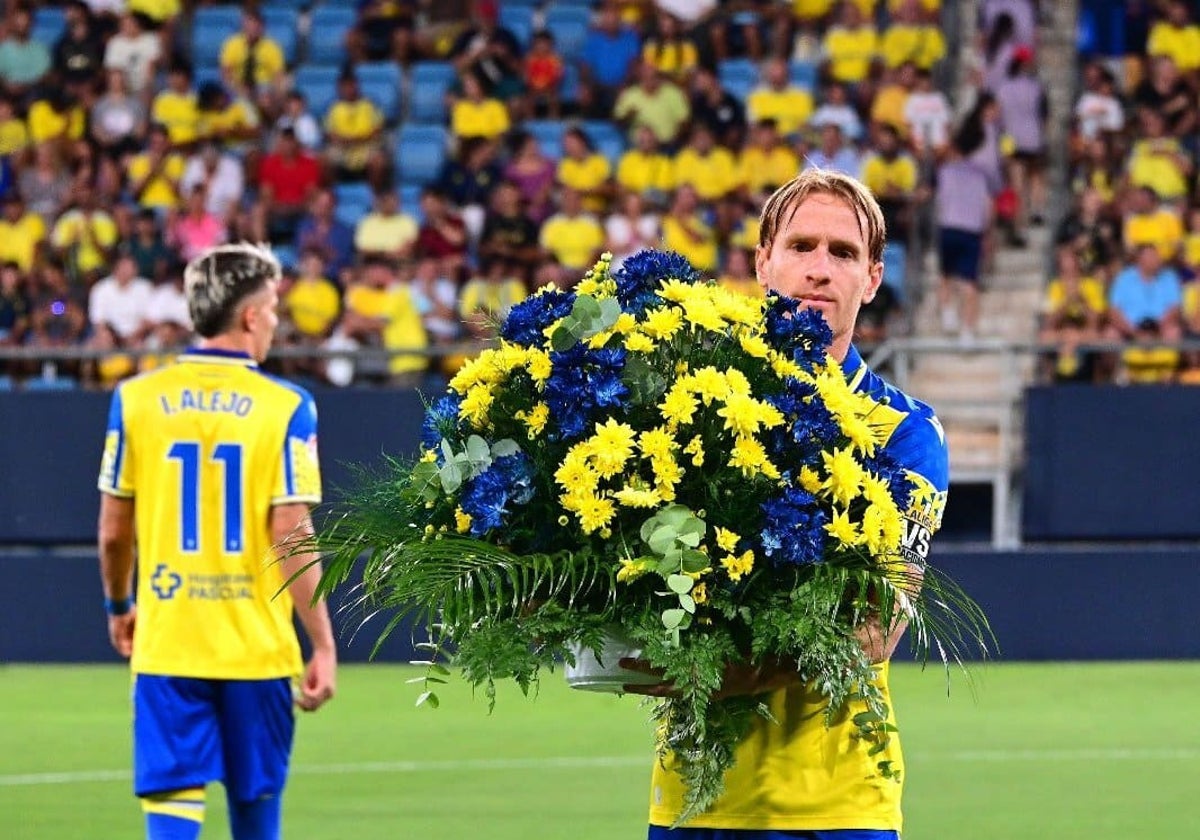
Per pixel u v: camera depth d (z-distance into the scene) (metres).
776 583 8.86
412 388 37.44
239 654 14.86
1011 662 39.09
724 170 48.38
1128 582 38.91
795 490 8.80
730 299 9.34
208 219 47.06
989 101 47.41
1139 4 53.47
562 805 23.28
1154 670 37.75
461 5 54.56
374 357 38.47
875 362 39.53
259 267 15.42
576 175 47.88
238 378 15.23
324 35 55.25
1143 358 42.03
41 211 48.88
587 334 9.03
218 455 15.05
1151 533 38.50
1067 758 27.38
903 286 46.25
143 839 21.36
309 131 50.44
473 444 9.02
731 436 8.91
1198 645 38.88
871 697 8.87
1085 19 53.88
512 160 48.09
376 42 54.25
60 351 39.12
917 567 9.07
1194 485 38.38
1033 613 39.06
